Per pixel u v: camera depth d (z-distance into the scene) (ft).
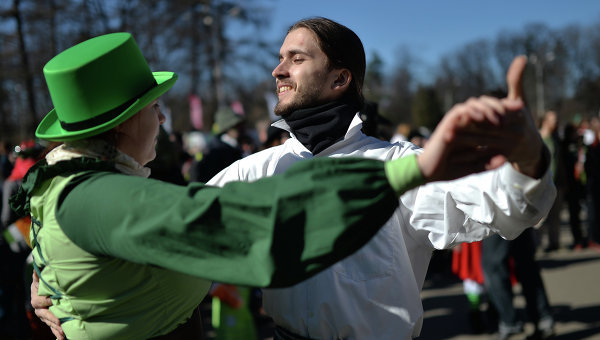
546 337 13.05
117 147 4.18
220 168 17.35
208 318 16.39
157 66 61.26
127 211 3.23
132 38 4.20
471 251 14.10
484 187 4.23
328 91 5.62
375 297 5.05
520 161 3.32
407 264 5.25
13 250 13.91
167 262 3.12
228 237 3.02
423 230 5.22
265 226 2.96
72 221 3.56
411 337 5.25
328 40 5.56
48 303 4.31
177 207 3.08
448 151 2.82
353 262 5.08
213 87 83.20
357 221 2.89
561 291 17.74
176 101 79.30
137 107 4.04
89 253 3.73
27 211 4.61
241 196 3.02
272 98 27.53
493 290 13.34
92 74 3.86
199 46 78.43
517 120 2.85
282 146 6.00
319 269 2.95
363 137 5.77
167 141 8.46
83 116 3.95
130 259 3.28
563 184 23.25
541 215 3.81
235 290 8.19
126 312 3.98
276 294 5.36
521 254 13.12
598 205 24.71
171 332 4.30
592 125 33.55
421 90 148.66
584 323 14.52
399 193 2.93
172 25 68.90
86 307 3.97
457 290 18.65
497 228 4.38
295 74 5.60
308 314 5.13
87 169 3.92
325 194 2.90
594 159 24.72
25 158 14.85
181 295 4.20
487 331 14.40
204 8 76.13
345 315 5.03
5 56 56.85
